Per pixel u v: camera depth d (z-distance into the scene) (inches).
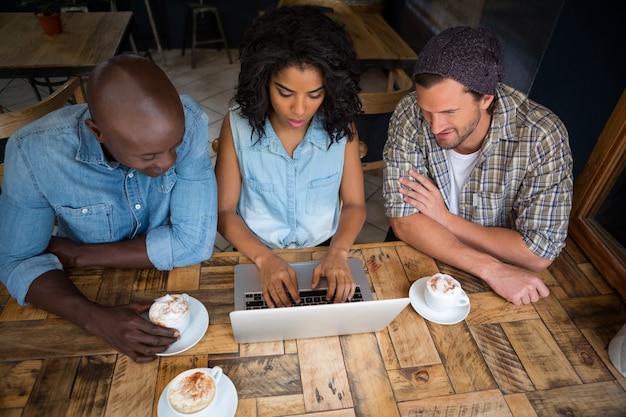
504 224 51.7
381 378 33.7
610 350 36.3
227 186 48.3
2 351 33.6
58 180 35.4
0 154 62.1
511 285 41.0
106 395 31.2
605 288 43.4
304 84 37.1
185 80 152.6
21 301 36.2
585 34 62.6
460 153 48.4
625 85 55.3
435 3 124.5
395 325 37.7
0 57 86.5
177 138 29.9
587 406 32.9
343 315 33.1
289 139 46.8
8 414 29.9
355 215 49.3
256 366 33.9
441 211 48.4
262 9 168.7
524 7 77.6
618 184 48.8
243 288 39.6
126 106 27.4
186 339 35.0
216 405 30.8
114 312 34.6
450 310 39.2
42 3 94.0
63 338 34.7
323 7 127.3
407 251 45.9
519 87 80.2
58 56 88.6
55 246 39.2
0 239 36.1
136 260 39.9
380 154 85.4
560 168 43.4
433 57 36.4
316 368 34.0
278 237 52.7
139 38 167.9
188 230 40.7
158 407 30.4
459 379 34.0
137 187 39.8
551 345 37.1
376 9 151.8
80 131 35.0
